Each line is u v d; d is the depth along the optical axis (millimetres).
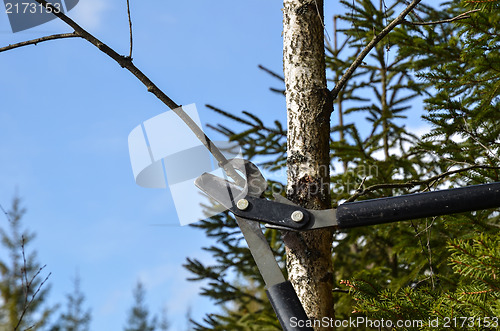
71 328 17422
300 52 2396
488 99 3514
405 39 4227
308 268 2148
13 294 13781
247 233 1922
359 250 5793
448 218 3012
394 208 1782
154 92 2127
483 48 3477
